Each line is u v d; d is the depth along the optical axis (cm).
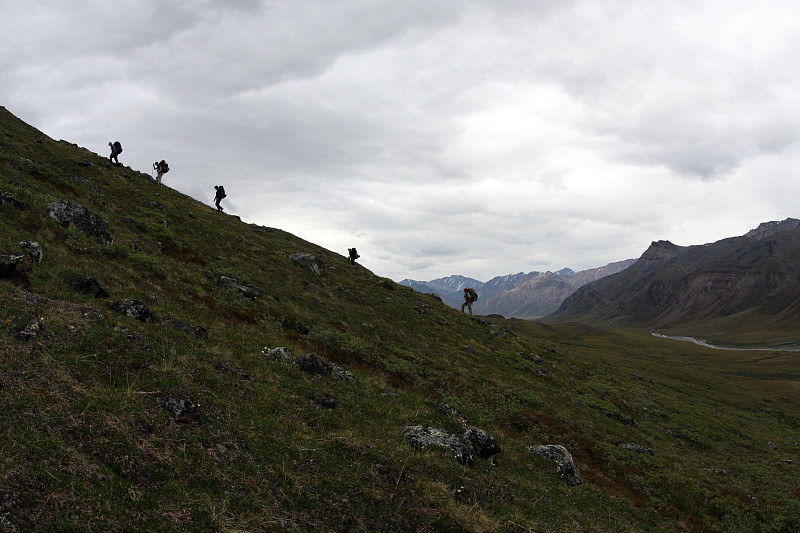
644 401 3738
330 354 2147
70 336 955
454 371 2881
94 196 3098
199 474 736
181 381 980
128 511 598
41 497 555
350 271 5091
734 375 11119
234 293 2455
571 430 2436
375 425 1238
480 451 1421
